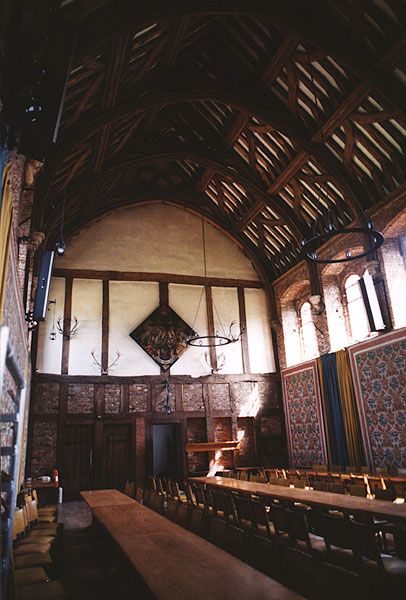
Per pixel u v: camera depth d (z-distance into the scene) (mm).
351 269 14695
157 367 16344
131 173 16422
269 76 12141
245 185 15641
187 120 15609
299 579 4617
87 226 16766
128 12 8578
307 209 15164
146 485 14453
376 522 6176
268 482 10438
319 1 9797
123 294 16734
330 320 14875
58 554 6805
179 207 18500
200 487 9086
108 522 5266
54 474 13414
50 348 15297
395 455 11719
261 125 13750
